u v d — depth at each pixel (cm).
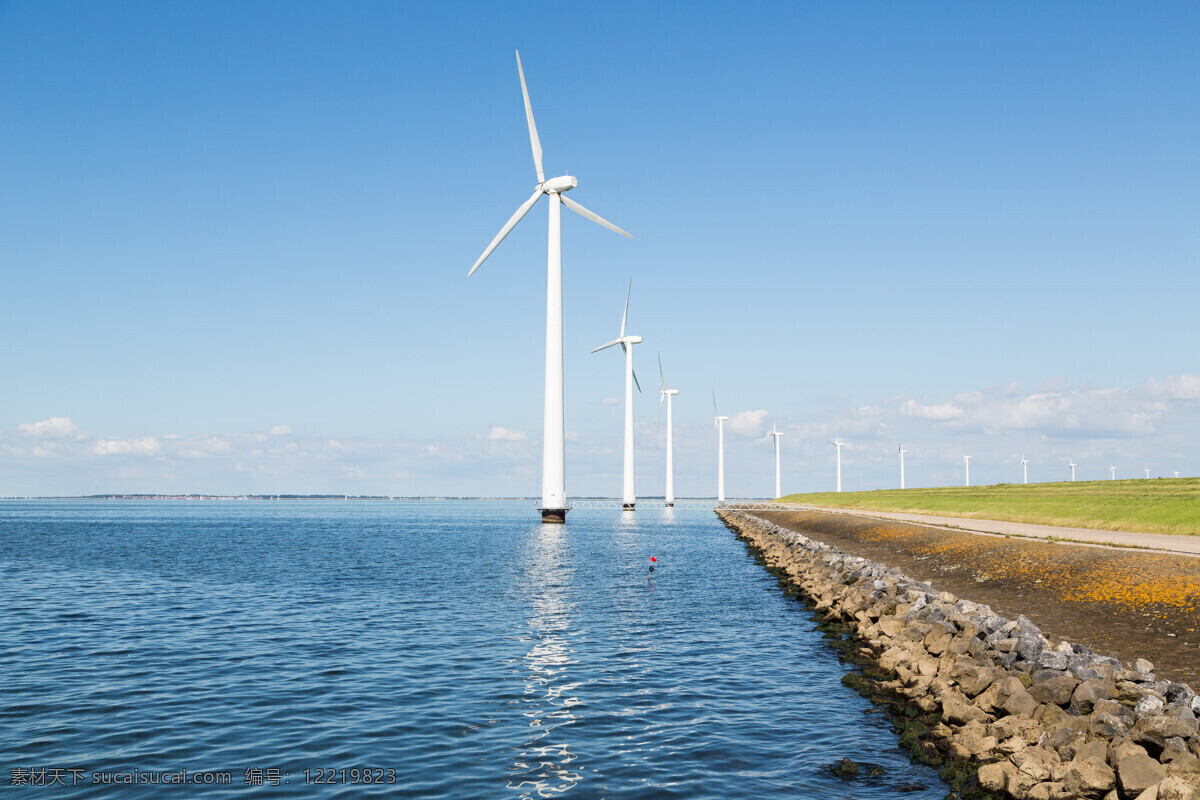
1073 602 3070
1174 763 1448
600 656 2769
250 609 3875
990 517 8125
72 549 8200
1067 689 1850
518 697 2175
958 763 1647
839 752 1731
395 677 2408
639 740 1803
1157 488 9694
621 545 9069
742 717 2002
